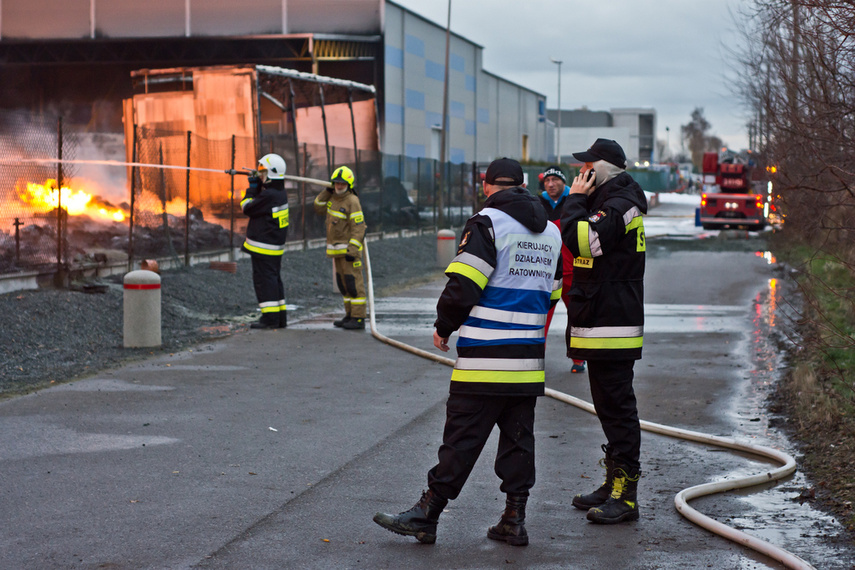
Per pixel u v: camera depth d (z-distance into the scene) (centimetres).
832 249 866
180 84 2064
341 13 4909
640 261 486
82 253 1339
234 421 698
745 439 658
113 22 4912
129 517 481
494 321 443
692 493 520
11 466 571
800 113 936
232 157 1706
